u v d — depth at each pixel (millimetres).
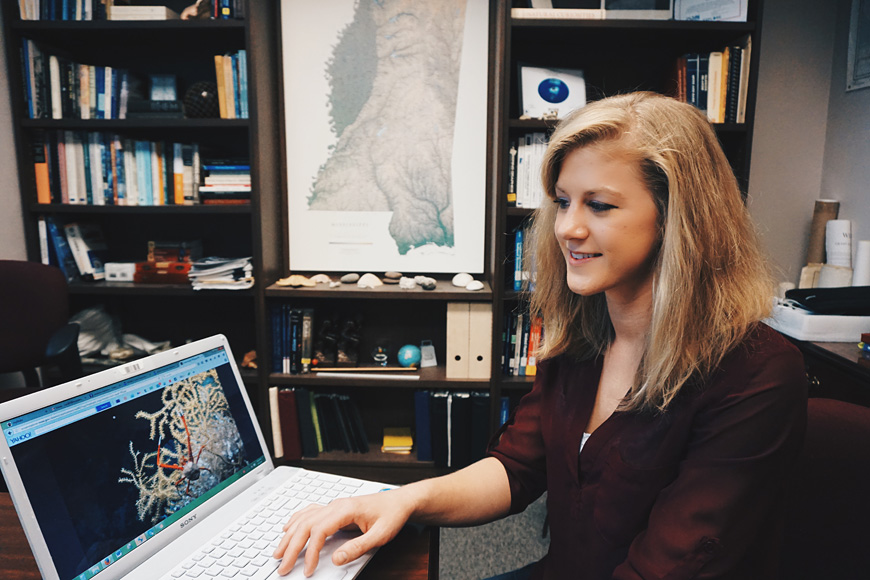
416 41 2334
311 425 2387
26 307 1999
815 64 2402
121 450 697
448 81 2355
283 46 2357
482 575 1818
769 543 700
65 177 2299
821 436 819
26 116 2256
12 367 1988
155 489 725
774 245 2521
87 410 670
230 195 2285
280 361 2381
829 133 2402
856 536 785
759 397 637
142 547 686
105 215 2555
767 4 2375
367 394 2607
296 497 841
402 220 2445
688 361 663
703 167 656
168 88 2377
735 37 2152
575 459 808
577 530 802
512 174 2223
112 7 2184
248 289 2273
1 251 2213
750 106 2102
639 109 674
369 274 2361
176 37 2271
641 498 722
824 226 2332
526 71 2266
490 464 918
